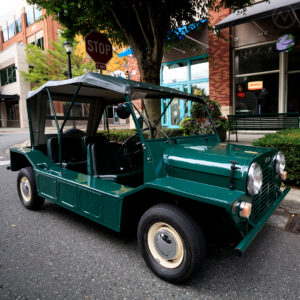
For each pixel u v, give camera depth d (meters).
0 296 1.99
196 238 1.99
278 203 2.67
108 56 5.60
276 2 7.79
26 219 3.54
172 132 3.07
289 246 2.76
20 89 24.78
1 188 5.05
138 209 2.56
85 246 2.79
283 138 4.42
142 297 2.00
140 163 3.24
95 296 2.00
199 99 3.47
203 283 2.17
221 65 10.09
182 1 5.90
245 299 1.96
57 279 2.21
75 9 5.57
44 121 3.91
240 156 2.26
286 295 2.00
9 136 15.93
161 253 2.21
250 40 9.49
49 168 3.46
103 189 2.54
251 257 2.56
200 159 2.30
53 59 21.28
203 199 1.90
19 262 2.47
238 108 10.31
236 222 1.91
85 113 4.19
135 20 5.89
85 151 4.04
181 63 11.65
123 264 2.45
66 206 3.02
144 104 2.98
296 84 9.05
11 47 25.08
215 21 9.86
